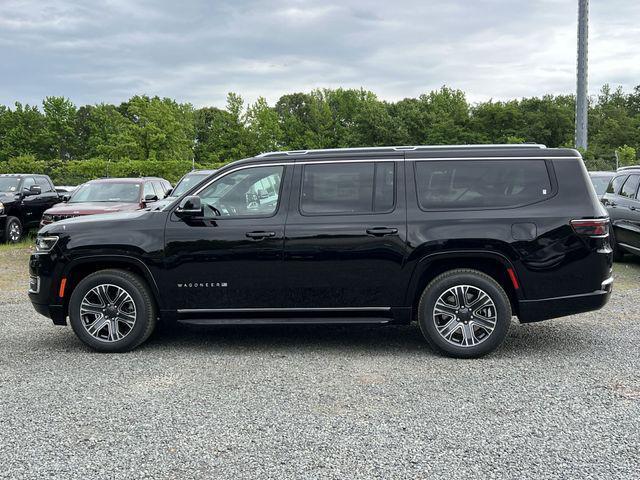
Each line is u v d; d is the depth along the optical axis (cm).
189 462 383
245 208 626
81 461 387
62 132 7600
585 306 598
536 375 548
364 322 611
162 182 1648
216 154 6141
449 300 605
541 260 593
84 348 657
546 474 362
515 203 602
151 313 634
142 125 5197
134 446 407
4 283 1076
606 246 602
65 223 648
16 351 646
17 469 376
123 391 516
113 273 630
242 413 464
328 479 360
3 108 7700
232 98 6003
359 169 620
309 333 714
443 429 430
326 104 8388
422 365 582
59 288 639
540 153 611
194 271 620
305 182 623
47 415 464
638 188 1164
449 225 598
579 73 2686
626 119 7831
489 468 371
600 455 387
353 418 452
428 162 617
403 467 373
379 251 603
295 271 611
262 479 361
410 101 9544
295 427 436
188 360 608
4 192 1691
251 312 623
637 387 513
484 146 622
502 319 593
